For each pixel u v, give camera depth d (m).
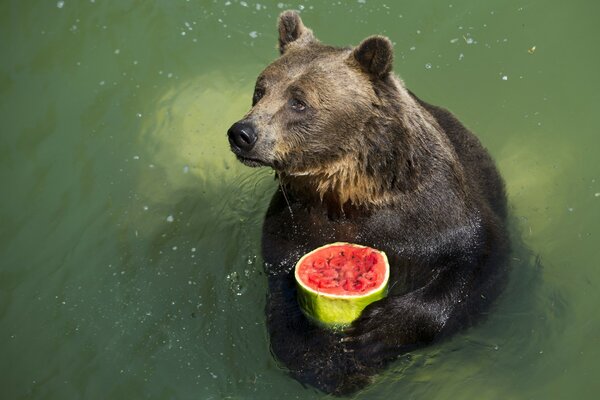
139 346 9.25
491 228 9.04
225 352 9.03
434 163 8.55
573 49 12.70
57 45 13.70
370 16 13.62
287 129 8.09
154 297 9.79
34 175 11.73
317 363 8.52
